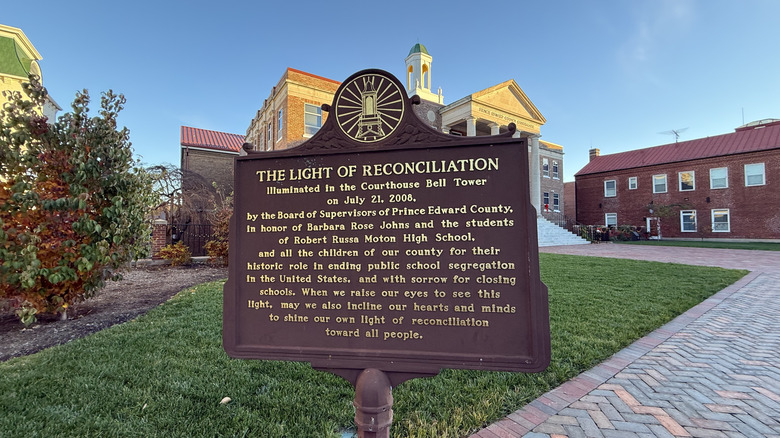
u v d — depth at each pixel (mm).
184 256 12570
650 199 29766
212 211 14828
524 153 1981
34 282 4887
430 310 1999
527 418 2846
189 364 3740
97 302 6781
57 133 5332
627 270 10430
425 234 2051
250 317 2158
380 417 1923
